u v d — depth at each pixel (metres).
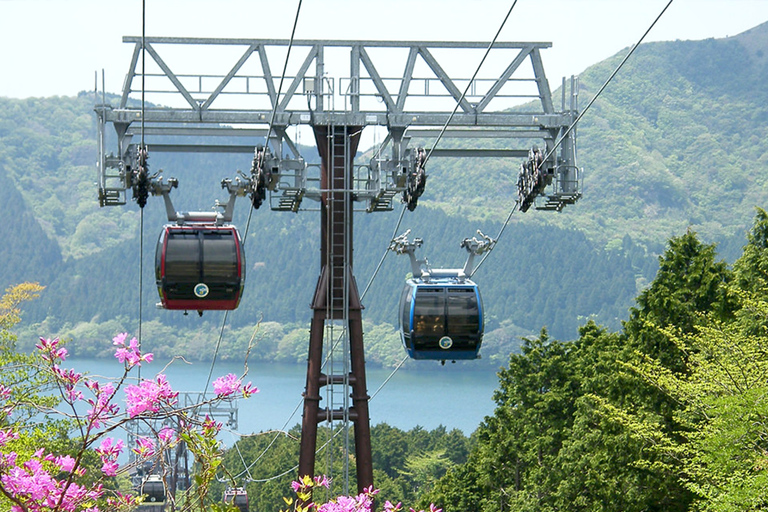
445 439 156.38
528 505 45.84
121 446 9.86
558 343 59.12
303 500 11.20
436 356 27.67
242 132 27.56
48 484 8.80
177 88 27.00
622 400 39.38
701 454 23.08
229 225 26.52
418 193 27.09
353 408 27.70
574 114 27.53
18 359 20.58
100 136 26.70
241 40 26.98
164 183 26.16
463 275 28.31
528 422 56.69
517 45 27.70
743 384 23.62
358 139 28.06
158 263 25.56
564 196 27.42
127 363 9.44
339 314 27.88
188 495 9.24
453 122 27.56
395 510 11.66
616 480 34.94
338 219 27.81
